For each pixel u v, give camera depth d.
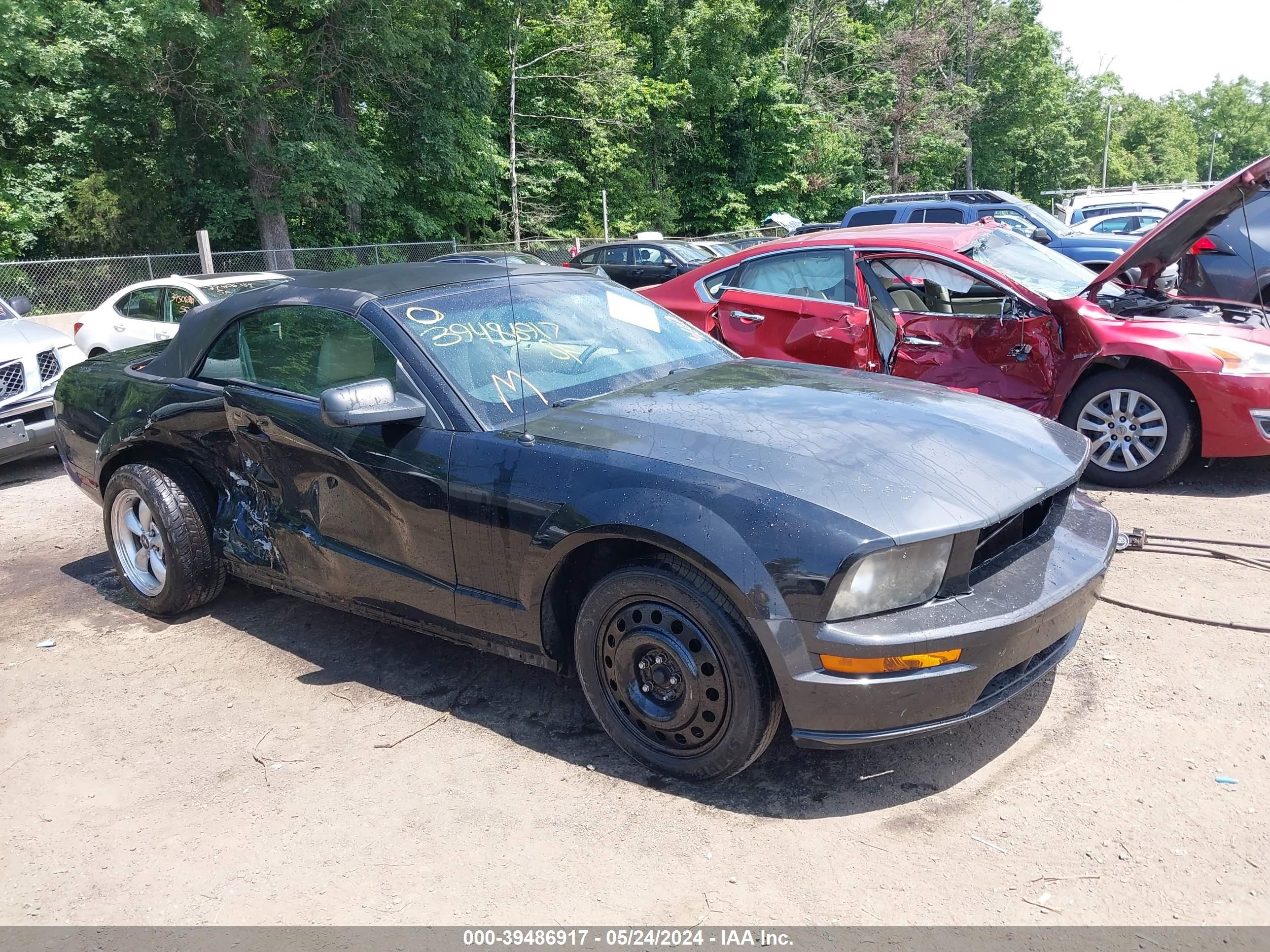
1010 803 2.68
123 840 2.76
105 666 3.94
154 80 20.62
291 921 2.37
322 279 3.98
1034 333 5.63
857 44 41.34
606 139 31.23
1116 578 4.24
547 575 2.94
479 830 2.70
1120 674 3.36
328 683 3.69
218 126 22.75
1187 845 2.46
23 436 7.07
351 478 3.46
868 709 2.51
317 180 22.98
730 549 2.55
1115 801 2.66
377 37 23.08
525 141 30.69
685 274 7.17
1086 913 2.24
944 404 3.35
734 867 2.48
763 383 3.55
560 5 30.56
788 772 2.91
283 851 2.65
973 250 6.08
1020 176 61.62
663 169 35.75
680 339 4.15
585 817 2.74
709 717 2.72
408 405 3.22
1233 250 6.29
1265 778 2.72
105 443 4.42
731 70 35.25
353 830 2.73
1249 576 4.18
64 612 4.59
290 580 3.86
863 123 40.38
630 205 32.88
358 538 3.52
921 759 2.94
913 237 6.15
